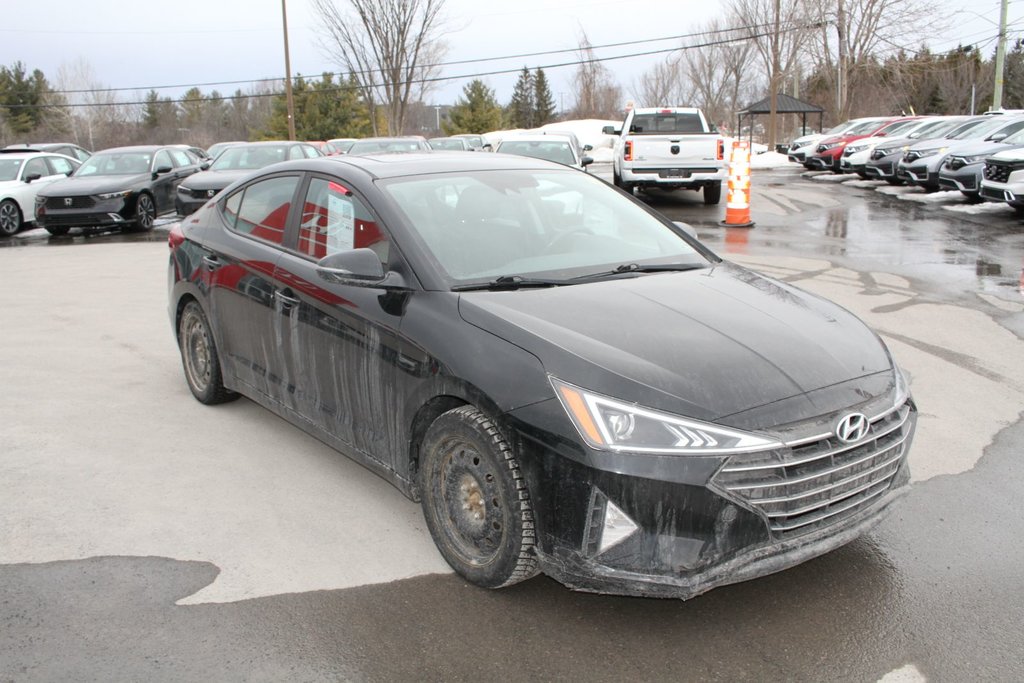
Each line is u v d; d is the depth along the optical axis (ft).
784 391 9.90
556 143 55.57
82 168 56.03
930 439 15.99
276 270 14.58
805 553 9.86
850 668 9.50
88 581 11.29
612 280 12.61
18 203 54.24
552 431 9.77
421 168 14.51
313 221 14.43
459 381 10.71
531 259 12.94
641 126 64.28
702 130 63.77
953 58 178.60
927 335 23.29
